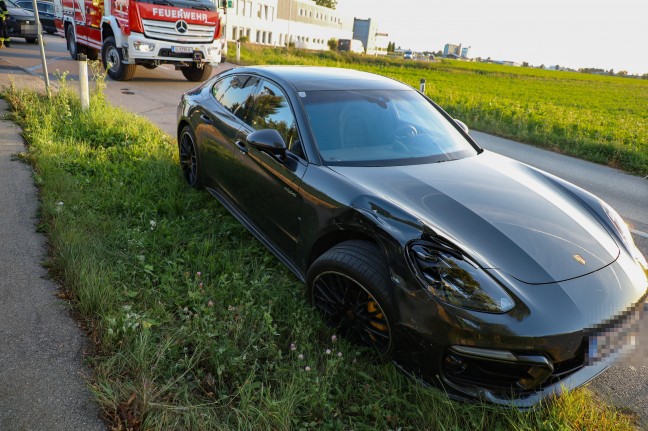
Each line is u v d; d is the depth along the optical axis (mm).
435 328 2199
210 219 4141
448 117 4043
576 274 2348
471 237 2420
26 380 2197
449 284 2195
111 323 2449
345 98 3602
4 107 7254
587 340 2186
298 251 3068
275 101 3646
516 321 2098
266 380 2354
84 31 13234
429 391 2254
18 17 16953
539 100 26828
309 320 2766
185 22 11430
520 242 2445
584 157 9312
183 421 2051
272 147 3025
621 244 2773
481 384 2223
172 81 13117
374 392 2326
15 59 13281
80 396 2137
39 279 2996
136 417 2027
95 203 4172
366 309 2555
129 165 5145
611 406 2441
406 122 3621
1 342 2424
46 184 4375
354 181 2846
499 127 11680
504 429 2139
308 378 2283
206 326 2570
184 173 5039
